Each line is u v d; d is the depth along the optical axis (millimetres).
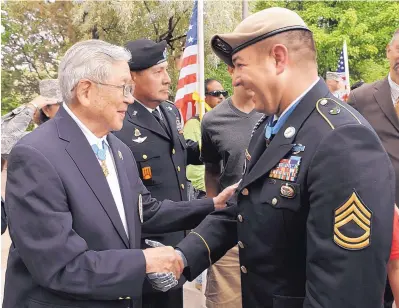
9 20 17203
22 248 1483
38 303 1570
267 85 1472
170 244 2559
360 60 17562
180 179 2715
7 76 17797
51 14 16922
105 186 1622
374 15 18078
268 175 1508
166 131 2693
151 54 2547
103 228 1587
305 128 1436
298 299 1491
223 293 2916
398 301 1538
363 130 1323
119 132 2541
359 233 1274
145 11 14336
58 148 1565
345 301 1286
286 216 1442
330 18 17578
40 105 3287
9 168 1550
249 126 2758
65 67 1618
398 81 2639
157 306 2500
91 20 14398
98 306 1585
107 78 1598
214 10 13328
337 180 1304
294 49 1455
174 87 13797
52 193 1490
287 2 18547
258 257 1544
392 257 1501
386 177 1316
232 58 1537
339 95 5711
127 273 1526
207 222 1975
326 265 1315
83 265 1480
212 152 2992
